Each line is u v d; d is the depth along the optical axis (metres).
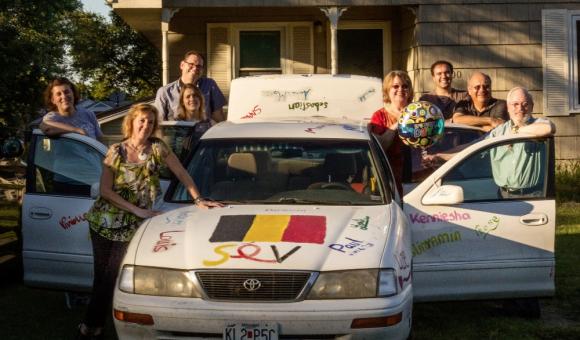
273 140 6.45
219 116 9.63
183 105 8.52
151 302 4.96
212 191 6.14
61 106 7.39
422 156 7.04
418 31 14.12
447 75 8.73
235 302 4.91
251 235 5.23
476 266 6.18
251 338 4.86
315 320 4.85
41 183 6.71
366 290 4.95
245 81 9.03
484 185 6.31
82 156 6.73
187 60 9.05
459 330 6.57
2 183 12.84
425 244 6.16
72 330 6.58
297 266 4.95
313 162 6.31
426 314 7.08
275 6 13.79
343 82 8.97
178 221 5.57
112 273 5.95
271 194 6.09
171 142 8.02
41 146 6.79
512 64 14.33
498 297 6.23
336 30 13.82
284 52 15.09
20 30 27.89
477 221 6.18
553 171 6.29
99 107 27.72
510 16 14.28
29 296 7.73
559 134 14.52
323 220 5.50
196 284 4.95
